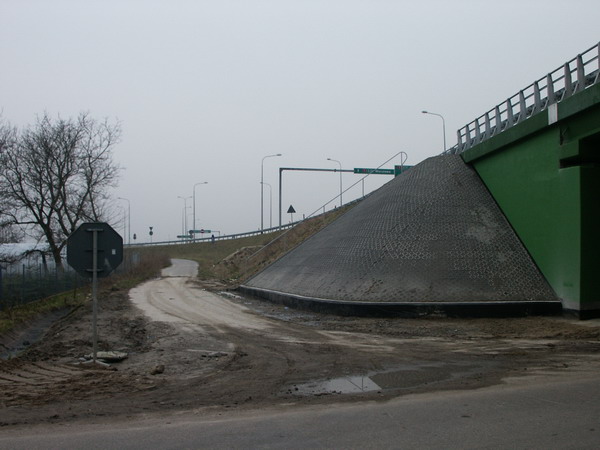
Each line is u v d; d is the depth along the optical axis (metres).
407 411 7.28
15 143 39.94
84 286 36.50
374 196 32.25
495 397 7.97
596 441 5.84
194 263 77.69
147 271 57.03
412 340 14.51
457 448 5.68
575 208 18.11
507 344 13.40
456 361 11.28
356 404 7.79
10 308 19.67
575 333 14.77
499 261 20.75
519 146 22.22
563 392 8.20
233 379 9.95
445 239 22.12
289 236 48.62
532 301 18.47
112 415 7.30
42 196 41.28
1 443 6.02
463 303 18.33
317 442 5.97
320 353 12.75
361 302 19.61
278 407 7.68
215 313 22.56
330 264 25.30
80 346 13.99
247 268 48.28
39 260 41.16
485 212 23.77
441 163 28.94
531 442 5.83
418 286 19.97
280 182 47.59
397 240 23.02
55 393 8.77
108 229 11.46
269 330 17.14
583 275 17.77
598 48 17.47
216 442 6.00
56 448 5.82
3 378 10.12
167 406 7.82
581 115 18.06
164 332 16.97
